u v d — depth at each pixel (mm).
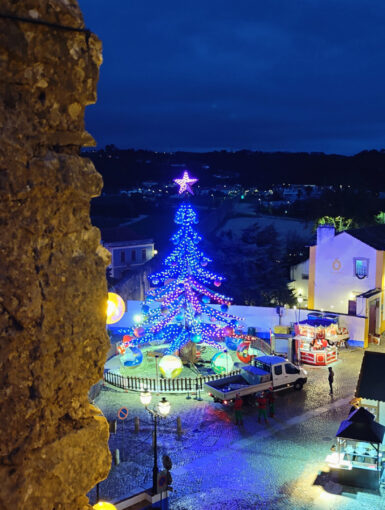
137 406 25047
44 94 3301
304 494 17328
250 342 30703
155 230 85125
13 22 3082
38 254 3283
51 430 3406
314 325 31984
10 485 3150
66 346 3445
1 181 3080
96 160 186250
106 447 3689
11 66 3121
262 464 19344
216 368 28281
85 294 3555
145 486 17172
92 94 3568
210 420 23328
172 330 30703
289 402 25312
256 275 51250
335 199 75250
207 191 161875
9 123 3123
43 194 3301
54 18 3273
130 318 38188
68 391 3510
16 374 3180
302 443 21016
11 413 3160
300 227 76375
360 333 34219
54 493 3404
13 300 3152
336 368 30281
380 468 17750
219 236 70750
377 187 122562
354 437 17719
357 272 37688
